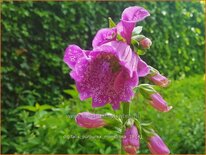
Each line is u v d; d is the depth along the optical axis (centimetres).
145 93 16
